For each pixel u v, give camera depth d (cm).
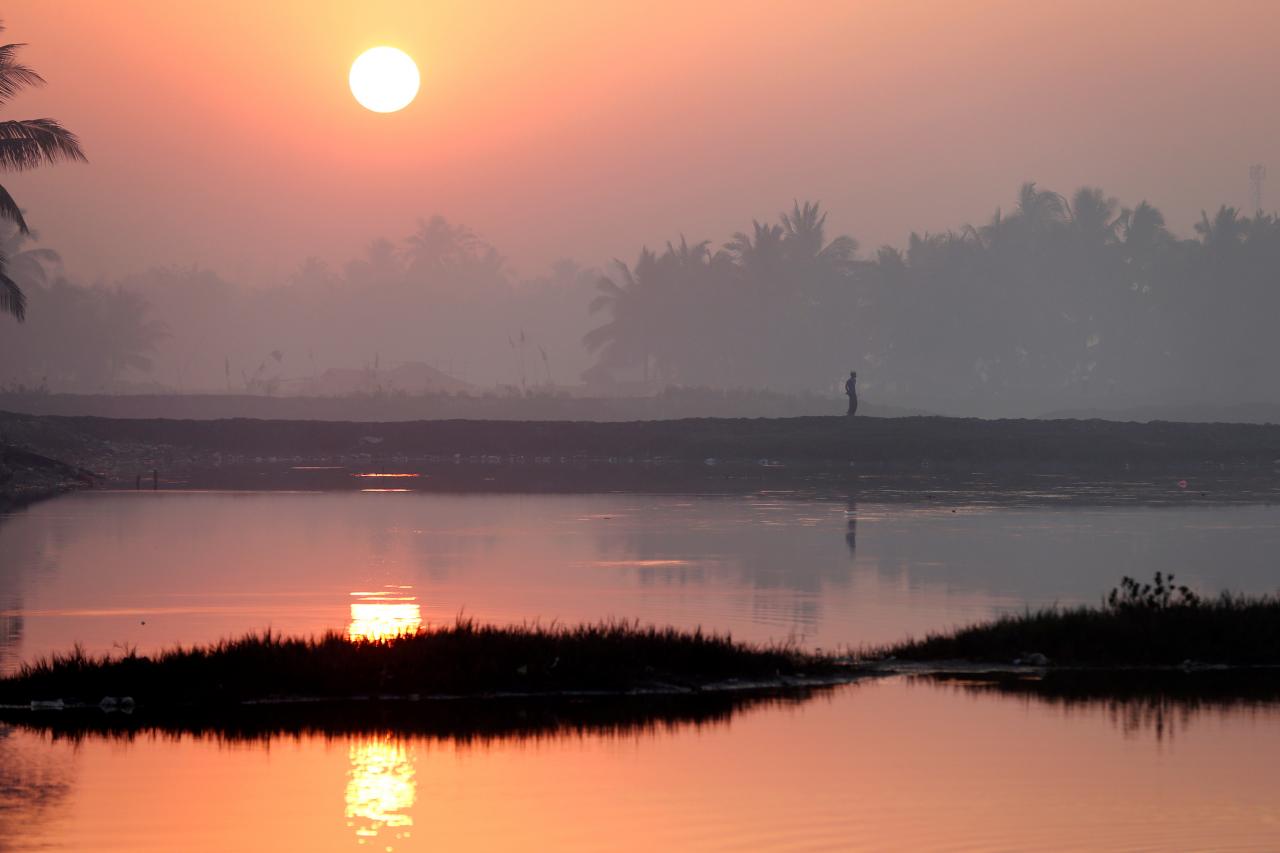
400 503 13375
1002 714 4578
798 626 6316
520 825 3369
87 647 5603
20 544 9600
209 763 3919
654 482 16588
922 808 3512
